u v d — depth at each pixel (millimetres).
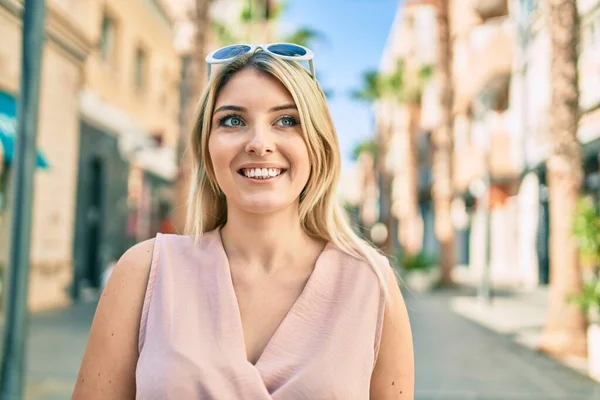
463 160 20812
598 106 11828
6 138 7527
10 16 8578
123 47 15789
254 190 1368
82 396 1295
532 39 16594
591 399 5539
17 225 3635
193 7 10266
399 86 25844
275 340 1276
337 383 1221
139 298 1337
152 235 19953
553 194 7527
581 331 7406
